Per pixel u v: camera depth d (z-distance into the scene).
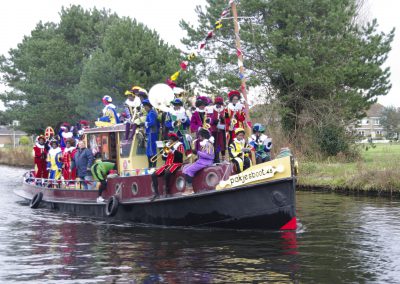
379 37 28.52
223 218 12.65
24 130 46.09
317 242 11.60
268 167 11.94
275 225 12.24
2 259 10.59
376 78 28.62
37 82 42.91
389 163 22.66
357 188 20.97
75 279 9.13
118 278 9.12
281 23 28.27
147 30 36.66
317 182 22.50
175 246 11.40
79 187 17.03
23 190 21.23
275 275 9.13
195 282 8.78
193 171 12.83
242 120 13.68
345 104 27.45
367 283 8.70
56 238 12.70
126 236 12.71
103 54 35.25
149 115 13.91
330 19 26.88
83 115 37.34
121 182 14.77
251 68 28.20
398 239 11.95
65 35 47.97
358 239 11.95
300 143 27.30
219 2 29.27
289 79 28.22
